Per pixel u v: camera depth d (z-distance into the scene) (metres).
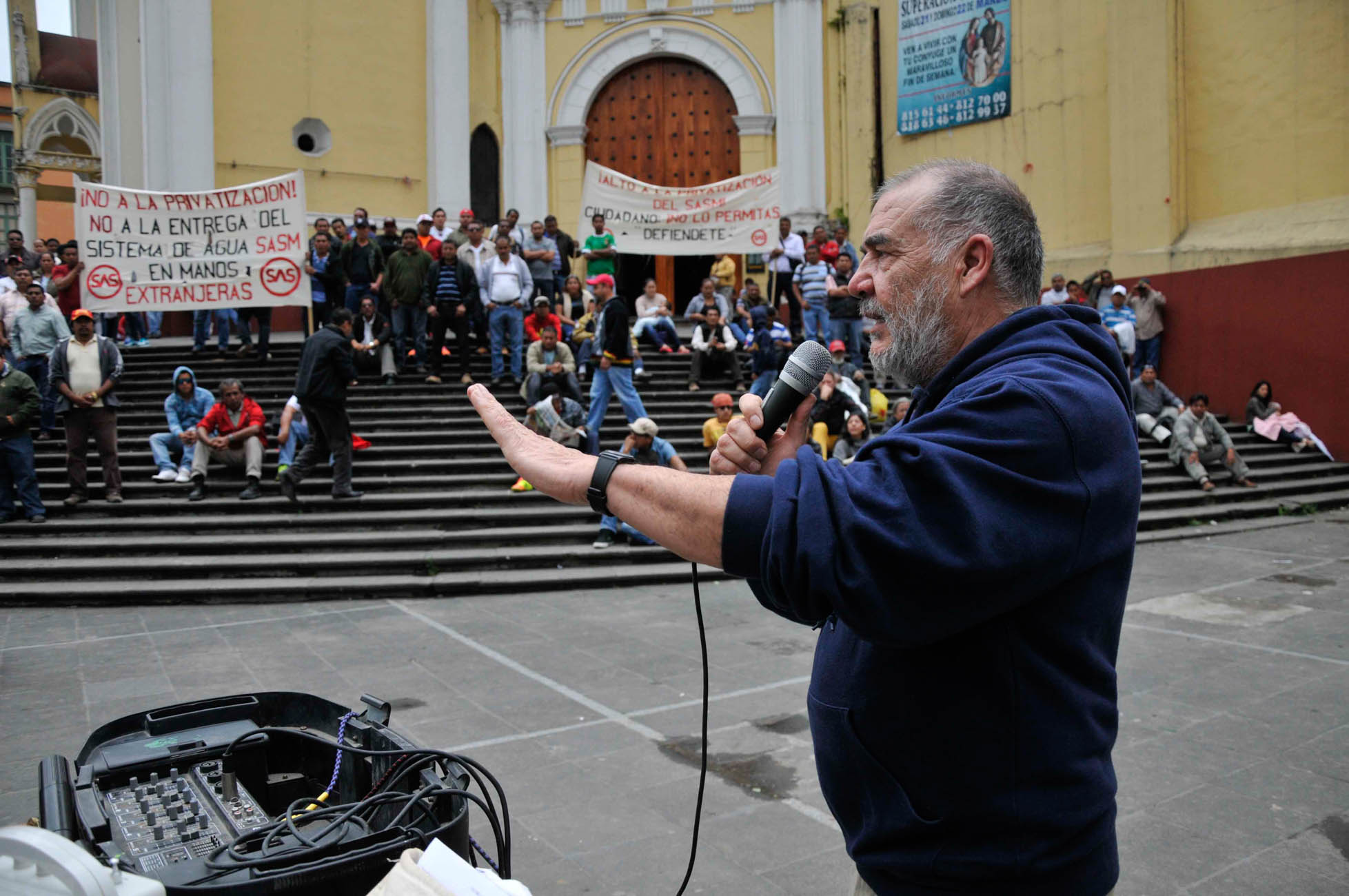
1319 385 12.31
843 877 3.35
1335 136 12.32
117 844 1.69
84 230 11.53
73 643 6.48
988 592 1.09
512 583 7.91
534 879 3.36
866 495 1.11
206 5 16.25
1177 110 13.86
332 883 1.56
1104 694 1.29
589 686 5.41
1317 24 12.41
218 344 13.97
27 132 25.59
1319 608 6.88
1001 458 1.12
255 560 8.11
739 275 18.80
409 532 8.75
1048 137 15.48
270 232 11.88
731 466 1.55
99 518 9.02
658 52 17.97
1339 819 3.70
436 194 17.62
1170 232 13.98
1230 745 4.43
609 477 1.21
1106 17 14.55
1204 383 13.59
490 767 4.31
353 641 6.46
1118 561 1.27
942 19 16.48
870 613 1.09
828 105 17.84
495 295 11.90
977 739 1.22
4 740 4.72
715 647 6.18
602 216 14.46
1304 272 12.38
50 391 10.80
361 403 11.35
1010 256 1.36
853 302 11.94
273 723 2.33
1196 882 3.28
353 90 17.25
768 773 4.20
